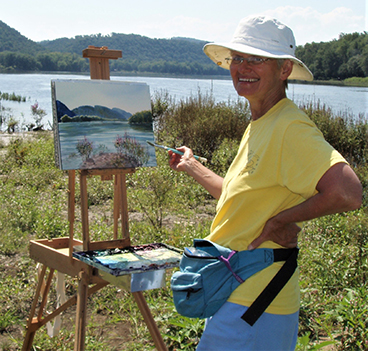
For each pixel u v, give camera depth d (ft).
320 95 73.10
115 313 11.75
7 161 29.66
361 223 15.67
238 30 6.24
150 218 18.39
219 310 5.85
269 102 6.14
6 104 88.94
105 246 7.79
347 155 32.35
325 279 13.11
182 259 6.07
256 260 5.71
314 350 9.50
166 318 11.07
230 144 29.96
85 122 7.80
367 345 10.01
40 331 10.59
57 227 17.22
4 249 15.49
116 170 7.93
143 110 8.45
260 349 5.58
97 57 8.30
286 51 6.03
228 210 6.13
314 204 5.15
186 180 24.39
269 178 5.66
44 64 519.60
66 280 13.12
